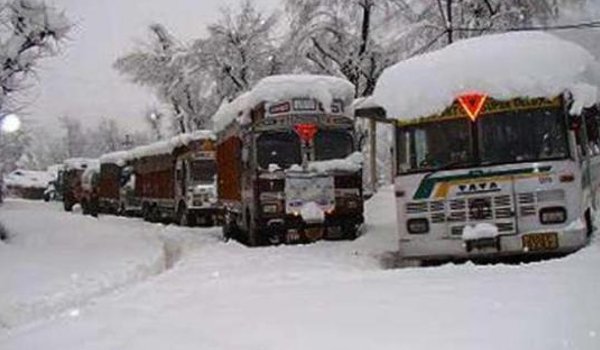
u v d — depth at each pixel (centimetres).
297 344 687
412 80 1358
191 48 4484
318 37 3553
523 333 664
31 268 1608
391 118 1363
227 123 2220
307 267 1345
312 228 1823
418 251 1323
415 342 662
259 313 854
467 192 1291
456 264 1234
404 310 809
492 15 3183
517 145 1280
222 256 1605
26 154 9988
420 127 1340
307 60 3669
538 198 1255
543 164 1258
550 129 1271
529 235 1255
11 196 8738
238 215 2072
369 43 3497
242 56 4338
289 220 1812
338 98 1872
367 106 1448
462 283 970
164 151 3397
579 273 977
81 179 5131
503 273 1038
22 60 2144
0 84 2131
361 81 3516
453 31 3203
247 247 1794
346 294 947
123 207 4322
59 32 2178
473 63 1320
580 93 1255
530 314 739
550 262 1112
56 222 2930
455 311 783
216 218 3023
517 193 1264
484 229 1270
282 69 3978
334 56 3559
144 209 3747
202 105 4559
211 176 3042
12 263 1688
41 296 1254
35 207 5597
